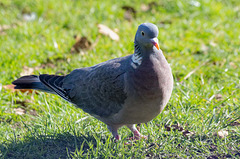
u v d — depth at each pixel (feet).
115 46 42.63
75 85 26.99
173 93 31.73
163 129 27.09
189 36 45.83
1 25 49.19
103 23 49.32
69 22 49.78
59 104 32.04
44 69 39.06
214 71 37.65
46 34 46.26
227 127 27.09
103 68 25.23
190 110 29.48
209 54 40.91
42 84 28.86
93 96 25.71
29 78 29.27
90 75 26.14
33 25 48.24
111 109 24.91
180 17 51.88
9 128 29.19
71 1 54.95
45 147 25.64
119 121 25.14
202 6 52.85
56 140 26.43
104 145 24.82
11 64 39.29
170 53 41.60
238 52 41.22
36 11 52.60
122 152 24.30
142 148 24.98
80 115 29.91
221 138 25.80
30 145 25.54
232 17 51.16
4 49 42.16
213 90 32.68
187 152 24.72
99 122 28.81
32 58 40.93
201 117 28.30
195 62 39.22
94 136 25.93
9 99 33.96
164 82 23.13
